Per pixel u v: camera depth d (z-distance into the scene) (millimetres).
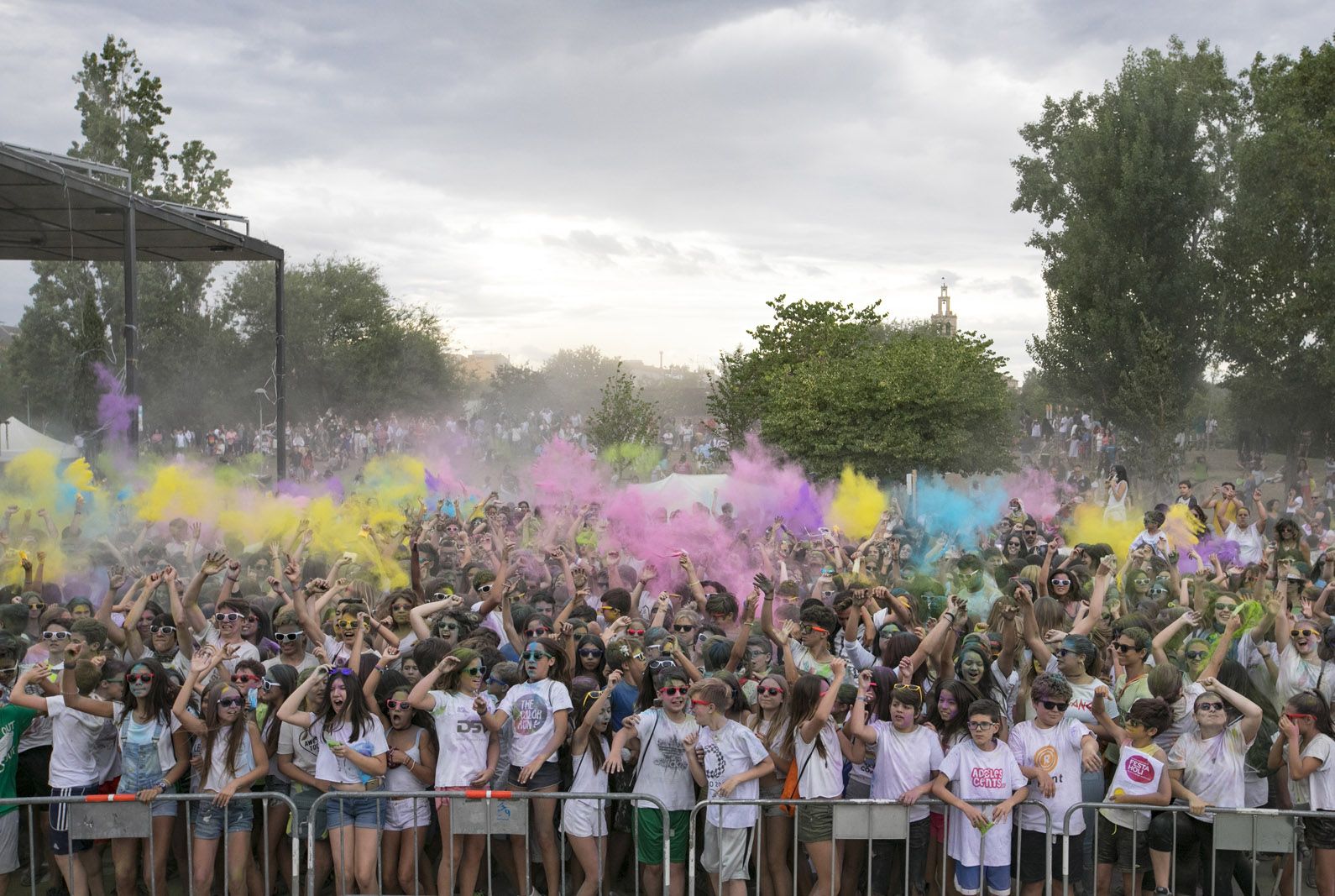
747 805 7062
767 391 30203
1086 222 39156
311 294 64438
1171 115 37938
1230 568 13227
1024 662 7852
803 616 8117
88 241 27156
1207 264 37719
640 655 8086
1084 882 7512
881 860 7258
